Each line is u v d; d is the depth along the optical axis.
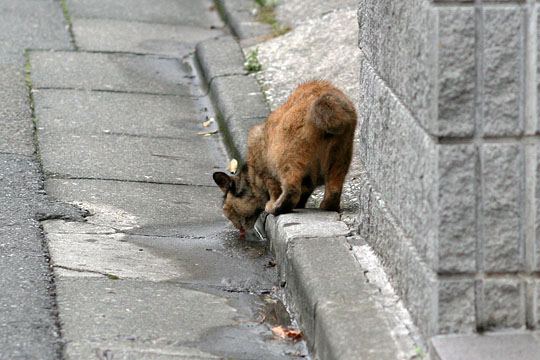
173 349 12.08
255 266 15.34
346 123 14.59
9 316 12.68
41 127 20.97
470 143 10.28
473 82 10.14
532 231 10.42
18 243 15.25
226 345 12.41
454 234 10.39
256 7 29.56
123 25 29.03
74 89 23.53
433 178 10.39
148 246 15.80
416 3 10.73
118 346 12.02
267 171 15.81
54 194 17.58
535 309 10.59
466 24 10.04
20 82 23.62
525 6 10.07
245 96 22.33
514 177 10.34
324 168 15.23
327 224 14.52
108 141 20.48
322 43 24.81
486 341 10.40
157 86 24.50
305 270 12.86
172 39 28.19
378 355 10.65
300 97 15.38
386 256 12.59
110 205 17.34
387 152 12.38
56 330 12.40
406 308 11.60
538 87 10.18
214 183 18.88
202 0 32.22
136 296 13.67
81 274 14.28
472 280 10.50
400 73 11.57
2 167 18.48
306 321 12.54
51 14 29.45
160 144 20.69
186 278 14.64
